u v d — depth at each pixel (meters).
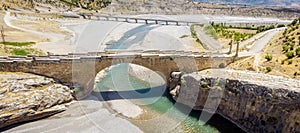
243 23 126.56
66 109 41.59
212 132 36.22
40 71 43.12
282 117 34.34
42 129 36.62
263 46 62.16
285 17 188.12
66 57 44.56
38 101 39.88
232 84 40.59
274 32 80.44
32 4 156.25
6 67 41.38
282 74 43.09
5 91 38.41
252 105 37.69
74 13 136.38
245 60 51.06
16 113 37.34
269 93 35.81
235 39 72.69
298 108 32.84
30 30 93.69
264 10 197.62
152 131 32.16
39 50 63.62
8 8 138.25
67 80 44.75
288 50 52.81
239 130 38.31
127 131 32.41
